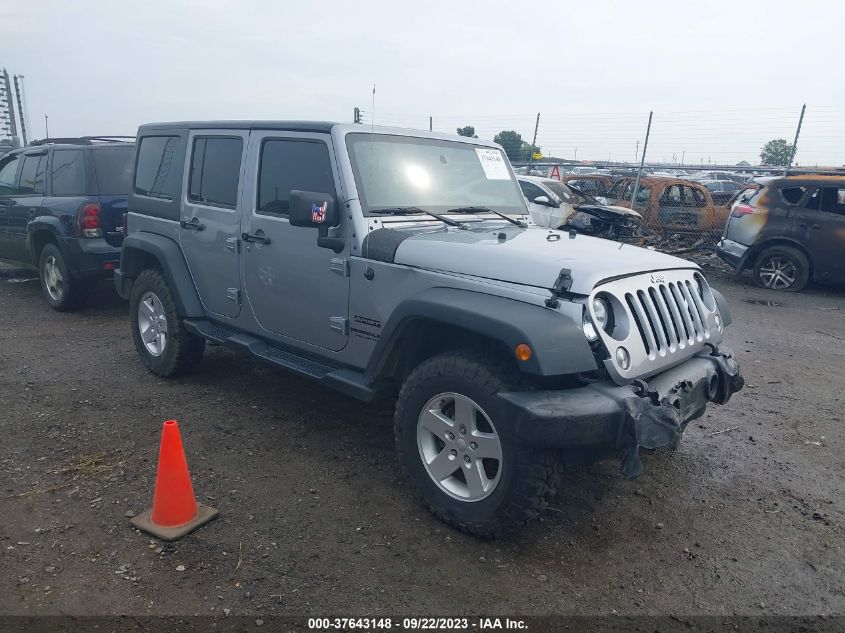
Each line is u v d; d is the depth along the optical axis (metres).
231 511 3.55
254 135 4.50
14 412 4.78
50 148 7.70
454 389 3.27
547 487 3.10
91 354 6.21
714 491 4.02
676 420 3.03
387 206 3.99
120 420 4.70
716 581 3.14
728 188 19.66
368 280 3.77
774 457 4.53
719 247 11.34
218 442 4.39
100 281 7.53
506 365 3.20
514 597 2.95
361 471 4.05
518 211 4.86
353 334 3.93
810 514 3.79
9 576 2.95
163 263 5.14
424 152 4.41
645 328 3.30
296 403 5.11
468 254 3.43
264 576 3.02
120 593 2.87
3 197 8.55
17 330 6.98
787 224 10.48
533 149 17.59
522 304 3.13
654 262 3.65
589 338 3.07
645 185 14.59
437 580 3.04
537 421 2.88
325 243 3.90
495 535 3.29
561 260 3.28
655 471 4.26
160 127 5.45
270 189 4.38
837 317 8.96
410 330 3.58
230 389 5.36
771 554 3.38
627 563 3.25
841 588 3.13
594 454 3.12
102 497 3.64
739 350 7.22
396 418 3.58
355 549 3.25
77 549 3.16
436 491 3.44
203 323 5.08
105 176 7.34
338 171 3.92
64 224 7.23
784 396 5.75
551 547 3.35
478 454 3.24
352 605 2.86
